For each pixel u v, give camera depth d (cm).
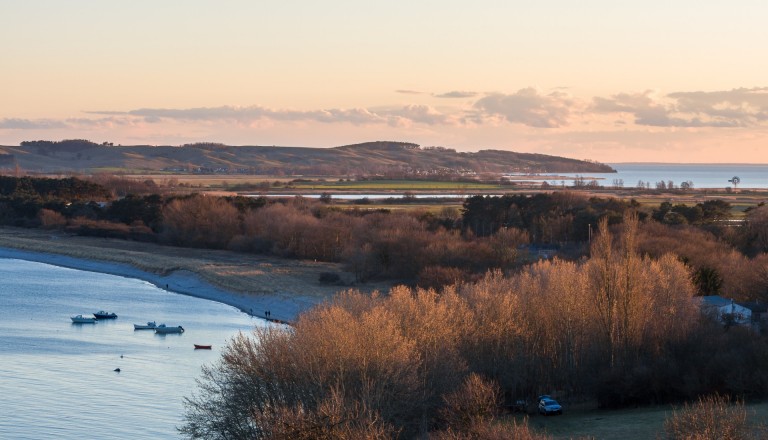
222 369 7806
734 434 5394
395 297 8306
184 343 12019
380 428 5350
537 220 19925
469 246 15950
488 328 8206
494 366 8069
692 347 8206
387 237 17162
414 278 15700
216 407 6825
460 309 8262
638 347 8450
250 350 6888
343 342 6606
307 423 5094
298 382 6512
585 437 6181
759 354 7700
